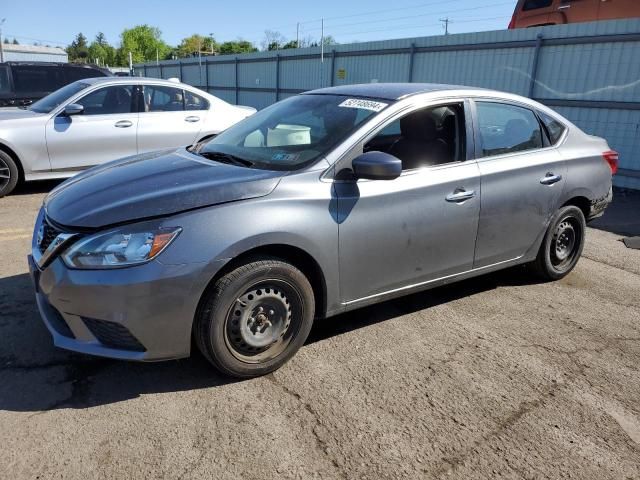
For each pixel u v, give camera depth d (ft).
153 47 289.12
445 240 11.73
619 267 16.92
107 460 7.60
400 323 12.28
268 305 9.64
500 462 7.86
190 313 8.77
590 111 33.24
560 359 10.93
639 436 8.59
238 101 77.71
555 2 37.55
